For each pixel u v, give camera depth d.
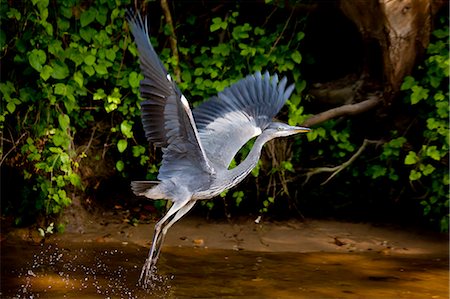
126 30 11.77
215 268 10.03
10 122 11.72
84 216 12.13
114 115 12.32
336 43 13.84
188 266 10.09
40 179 11.27
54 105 11.43
